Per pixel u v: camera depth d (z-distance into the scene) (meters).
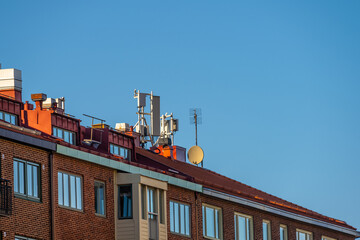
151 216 87.50
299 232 114.00
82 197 80.50
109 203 84.06
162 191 89.75
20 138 73.12
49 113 84.44
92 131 90.12
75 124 87.50
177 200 92.69
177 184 92.12
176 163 104.62
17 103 82.31
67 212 78.25
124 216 85.00
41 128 84.19
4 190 70.56
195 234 94.69
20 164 73.75
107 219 83.56
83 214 80.25
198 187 95.38
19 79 87.62
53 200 76.44
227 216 100.38
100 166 83.25
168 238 90.06
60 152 77.44
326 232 119.44
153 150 108.81
